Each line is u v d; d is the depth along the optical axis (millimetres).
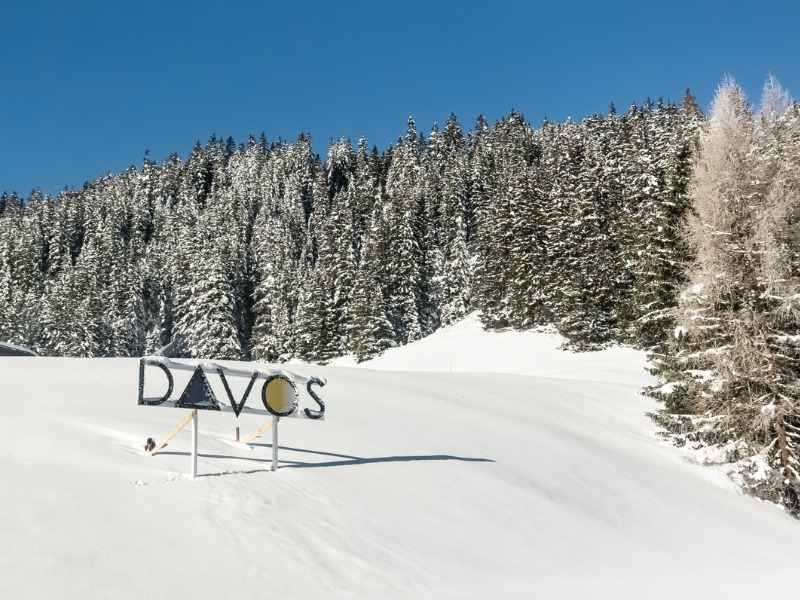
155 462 12023
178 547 8562
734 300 21438
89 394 17266
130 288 88812
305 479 12219
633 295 50094
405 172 118812
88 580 7348
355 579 8609
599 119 109250
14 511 8789
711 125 22750
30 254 111375
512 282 65188
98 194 145500
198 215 131500
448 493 13086
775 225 20750
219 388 19953
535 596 7871
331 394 21266
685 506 16859
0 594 6773
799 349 20344
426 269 82188
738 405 20781
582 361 50500
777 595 7859
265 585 7953
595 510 14672
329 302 76500
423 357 63656
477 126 150875
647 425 25031
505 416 21703
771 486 19547
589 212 57312
